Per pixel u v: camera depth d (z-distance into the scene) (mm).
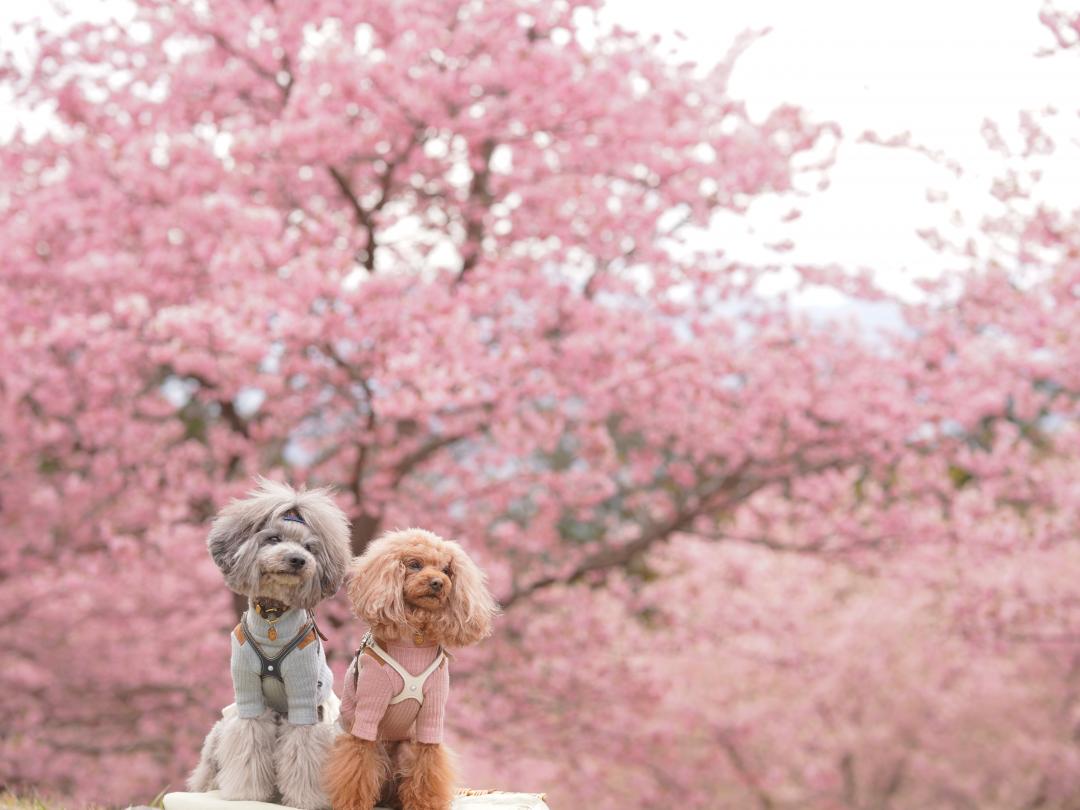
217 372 10266
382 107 10758
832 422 12312
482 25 11172
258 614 4180
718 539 12531
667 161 11477
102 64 11414
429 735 4156
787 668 14281
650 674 13516
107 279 10625
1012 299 11852
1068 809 16797
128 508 12453
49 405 11141
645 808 14617
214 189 10961
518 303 11531
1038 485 12609
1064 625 13281
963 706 16422
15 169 11523
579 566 12211
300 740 4160
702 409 12195
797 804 16641
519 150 12070
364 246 11375
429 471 12836
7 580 12555
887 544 12836
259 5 11195
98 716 13141
